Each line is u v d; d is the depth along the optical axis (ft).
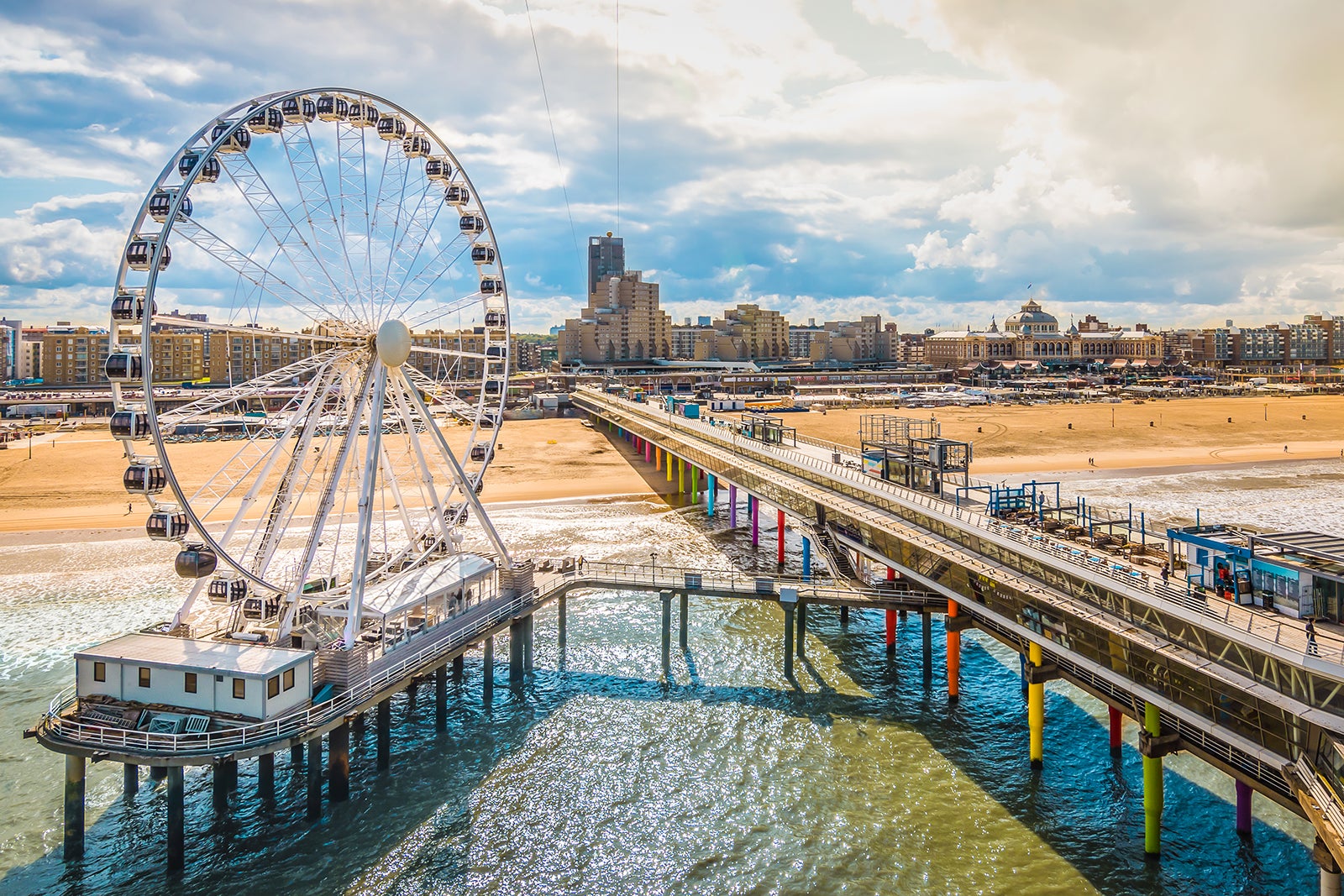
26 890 99.04
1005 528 138.72
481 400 169.37
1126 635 100.83
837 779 120.26
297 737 107.34
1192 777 119.24
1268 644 83.15
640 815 112.68
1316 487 346.95
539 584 168.14
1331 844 71.15
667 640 162.61
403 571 152.76
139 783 122.83
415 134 161.07
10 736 135.03
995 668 159.63
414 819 113.09
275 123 133.90
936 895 95.45
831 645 172.14
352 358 142.31
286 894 98.12
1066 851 103.14
